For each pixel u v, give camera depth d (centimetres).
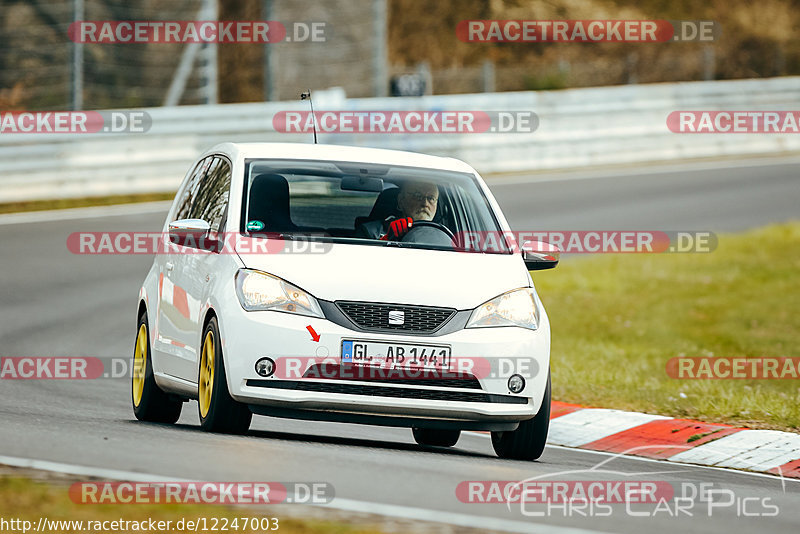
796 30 17200
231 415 2762
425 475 2386
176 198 3512
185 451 2423
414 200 3114
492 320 2802
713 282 6769
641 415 3547
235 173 3075
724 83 12281
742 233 8144
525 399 2812
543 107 11206
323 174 3108
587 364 4691
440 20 16388
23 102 13162
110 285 6241
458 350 2742
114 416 3262
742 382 4538
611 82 15825
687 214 8881
